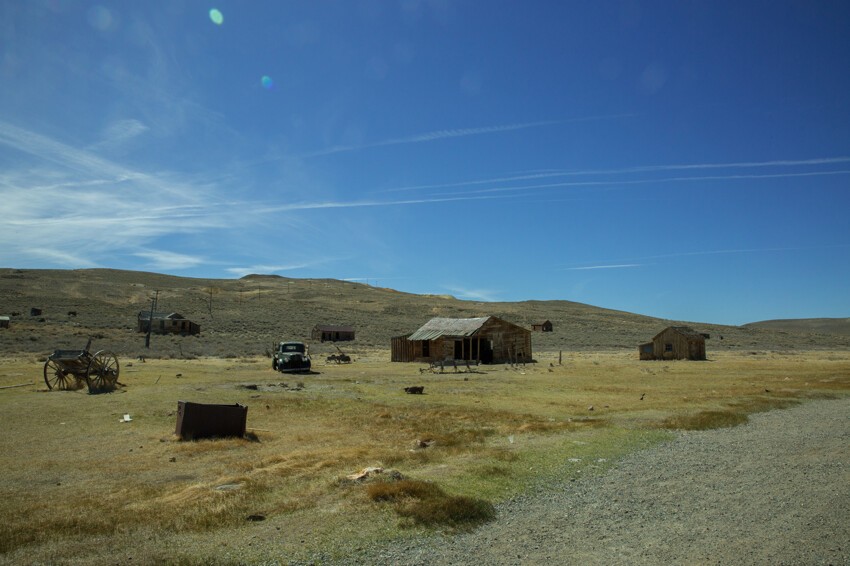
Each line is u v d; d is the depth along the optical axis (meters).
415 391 24.55
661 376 33.84
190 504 8.42
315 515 7.82
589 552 6.66
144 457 12.28
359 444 13.40
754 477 10.01
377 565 6.25
